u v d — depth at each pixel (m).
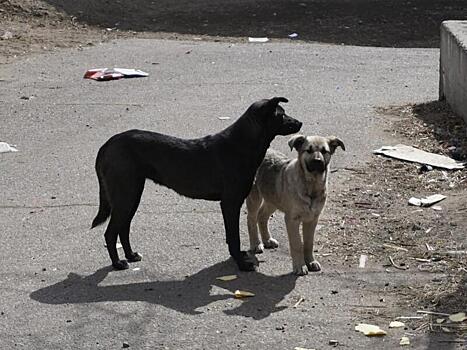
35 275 8.21
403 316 7.20
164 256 8.59
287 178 8.04
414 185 10.37
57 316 7.34
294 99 14.47
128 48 18.95
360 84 15.58
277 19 22.36
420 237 8.84
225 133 8.25
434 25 21.78
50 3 21.81
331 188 10.30
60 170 11.29
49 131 13.01
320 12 22.98
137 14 22.58
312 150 7.85
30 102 14.54
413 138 12.12
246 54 18.27
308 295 7.66
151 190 10.49
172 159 8.21
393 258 8.38
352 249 8.61
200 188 8.27
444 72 13.68
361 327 7.00
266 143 8.18
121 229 8.38
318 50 18.84
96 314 7.36
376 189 10.27
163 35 20.70
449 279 7.86
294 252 8.10
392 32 21.17
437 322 7.07
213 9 23.41
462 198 9.80
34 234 9.26
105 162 8.24
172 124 13.16
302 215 8.02
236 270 8.24
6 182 10.91
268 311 7.36
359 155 11.45
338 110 13.68
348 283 7.88
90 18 21.69
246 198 8.63
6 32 19.83
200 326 7.10
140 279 8.08
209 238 9.05
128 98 14.73
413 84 15.53
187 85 15.58
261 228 8.78
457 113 12.89
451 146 11.66
